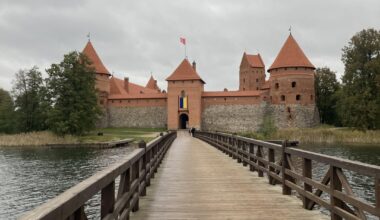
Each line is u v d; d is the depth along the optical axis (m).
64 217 2.93
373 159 36.34
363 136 57.31
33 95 76.50
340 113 66.81
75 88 63.91
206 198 9.35
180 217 7.53
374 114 60.16
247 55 107.81
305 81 78.12
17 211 19.97
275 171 11.16
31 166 35.25
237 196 9.55
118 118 84.12
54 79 63.28
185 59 83.12
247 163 16.25
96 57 86.25
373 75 62.12
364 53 64.38
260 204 8.59
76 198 3.23
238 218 7.41
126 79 98.06
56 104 62.97
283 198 9.22
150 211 8.03
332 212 6.37
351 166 5.52
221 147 24.69
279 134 64.62
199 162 17.64
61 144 56.81
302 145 52.78
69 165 35.91
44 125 74.38
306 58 79.69
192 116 80.12
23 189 25.06
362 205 5.25
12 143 58.22
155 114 82.56
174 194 9.88
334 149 46.09
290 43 80.56
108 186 4.82
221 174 13.57
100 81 84.00
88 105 64.38
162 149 18.75
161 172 14.16
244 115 79.31
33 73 77.06
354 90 63.00
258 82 106.25
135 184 7.59
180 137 52.81
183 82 80.75
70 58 63.78
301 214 7.61
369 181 24.28
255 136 63.88
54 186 26.00
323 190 6.77
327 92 86.44
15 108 77.56
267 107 79.62
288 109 77.62
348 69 63.59
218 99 81.19
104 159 40.47
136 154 7.53
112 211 4.89
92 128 66.25
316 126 77.81
